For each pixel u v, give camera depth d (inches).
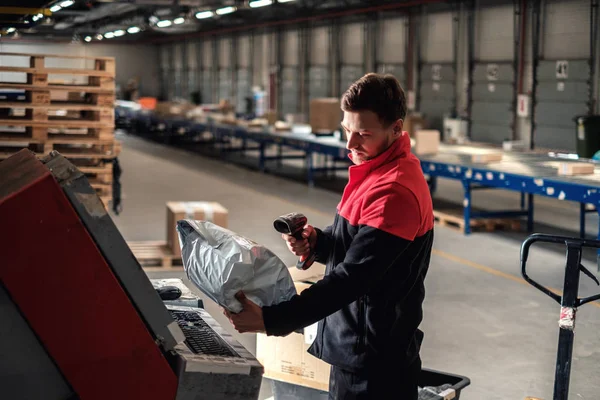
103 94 230.7
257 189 502.3
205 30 1113.4
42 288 66.4
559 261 303.9
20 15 287.7
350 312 81.5
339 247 83.5
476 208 434.6
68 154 233.0
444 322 223.9
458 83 698.2
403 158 79.5
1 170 79.9
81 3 577.6
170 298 98.7
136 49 1509.6
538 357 195.2
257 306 74.4
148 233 349.1
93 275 67.4
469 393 170.9
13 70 219.0
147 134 970.7
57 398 69.1
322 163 664.4
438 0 658.2
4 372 67.4
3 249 65.1
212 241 77.2
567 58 572.7
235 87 1196.5
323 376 122.8
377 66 818.2
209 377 70.6
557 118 588.4
